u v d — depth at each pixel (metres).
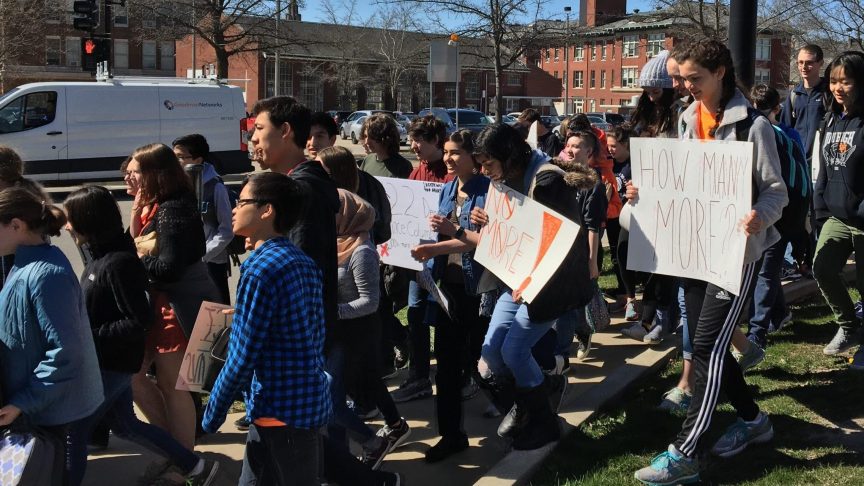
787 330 6.25
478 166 4.52
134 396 4.29
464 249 4.25
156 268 3.98
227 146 19.22
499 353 4.16
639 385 5.40
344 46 55.56
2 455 3.01
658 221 3.97
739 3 5.86
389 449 4.35
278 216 2.97
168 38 33.78
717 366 3.84
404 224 5.07
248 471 3.10
